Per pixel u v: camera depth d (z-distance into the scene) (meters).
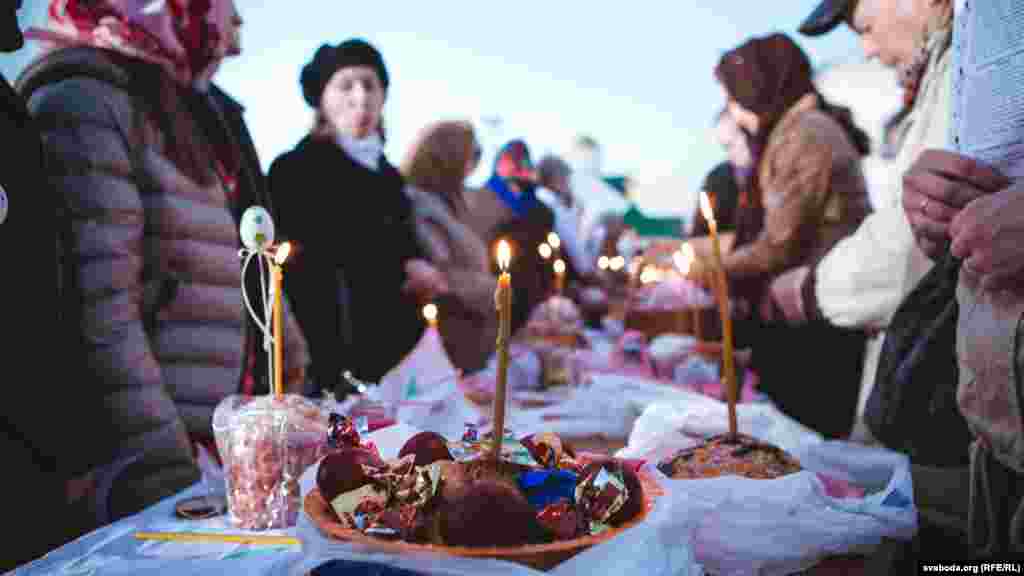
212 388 1.45
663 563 0.66
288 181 2.70
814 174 2.53
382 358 2.73
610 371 2.13
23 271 1.05
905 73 1.66
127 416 1.22
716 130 3.42
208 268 1.46
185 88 1.55
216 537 0.85
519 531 0.64
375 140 2.86
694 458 0.94
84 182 1.24
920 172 1.04
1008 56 0.93
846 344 2.19
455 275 3.18
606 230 4.78
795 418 2.27
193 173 1.45
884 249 1.51
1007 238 0.84
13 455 1.04
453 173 3.38
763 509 0.82
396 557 0.62
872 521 0.82
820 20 1.87
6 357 1.02
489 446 0.80
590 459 0.84
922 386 1.04
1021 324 0.84
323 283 2.63
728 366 0.98
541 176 4.70
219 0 1.58
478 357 2.99
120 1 1.42
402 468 0.74
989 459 0.91
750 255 2.58
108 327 1.23
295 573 0.63
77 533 1.15
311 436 0.92
